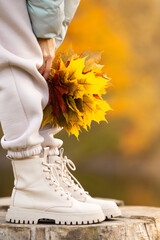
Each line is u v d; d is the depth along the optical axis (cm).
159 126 1216
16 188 233
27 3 228
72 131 241
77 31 956
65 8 240
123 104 1123
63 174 239
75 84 232
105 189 942
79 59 233
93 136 1307
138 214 250
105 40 970
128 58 1059
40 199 229
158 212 256
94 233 225
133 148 1304
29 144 224
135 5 1097
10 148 226
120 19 1059
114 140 1305
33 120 225
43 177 229
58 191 229
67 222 226
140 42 1127
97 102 239
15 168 232
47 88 229
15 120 225
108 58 1005
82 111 236
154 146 1289
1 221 235
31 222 229
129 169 1420
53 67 237
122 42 1015
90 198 240
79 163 1483
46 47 232
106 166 1461
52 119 235
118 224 229
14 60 223
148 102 1152
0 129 985
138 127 1235
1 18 226
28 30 227
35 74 225
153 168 1340
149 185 1046
